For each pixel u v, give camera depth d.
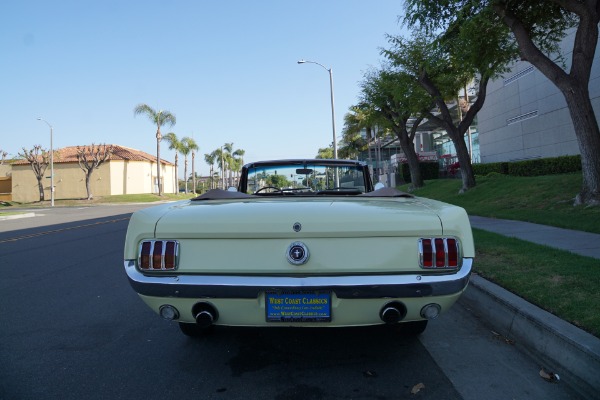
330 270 2.81
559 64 20.50
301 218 2.84
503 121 26.70
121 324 4.71
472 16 10.45
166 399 3.00
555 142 21.70
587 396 2.92
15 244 11.54
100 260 8.73
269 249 2.85
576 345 3.09
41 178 47.09
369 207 3.08
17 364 3.65
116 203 42.84
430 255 2.80
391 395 2.99
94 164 45.66
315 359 3.61
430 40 17.17
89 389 3.17
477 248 7.02
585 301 3.96
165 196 50.72
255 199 3.72
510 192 14.82
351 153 57.31
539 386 3.10
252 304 2.85
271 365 3.52
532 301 4.14
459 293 2.84
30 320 4.89
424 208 3.08
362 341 3.98
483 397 2.95
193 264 2.89
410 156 25.97
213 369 3.47
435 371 3.35
